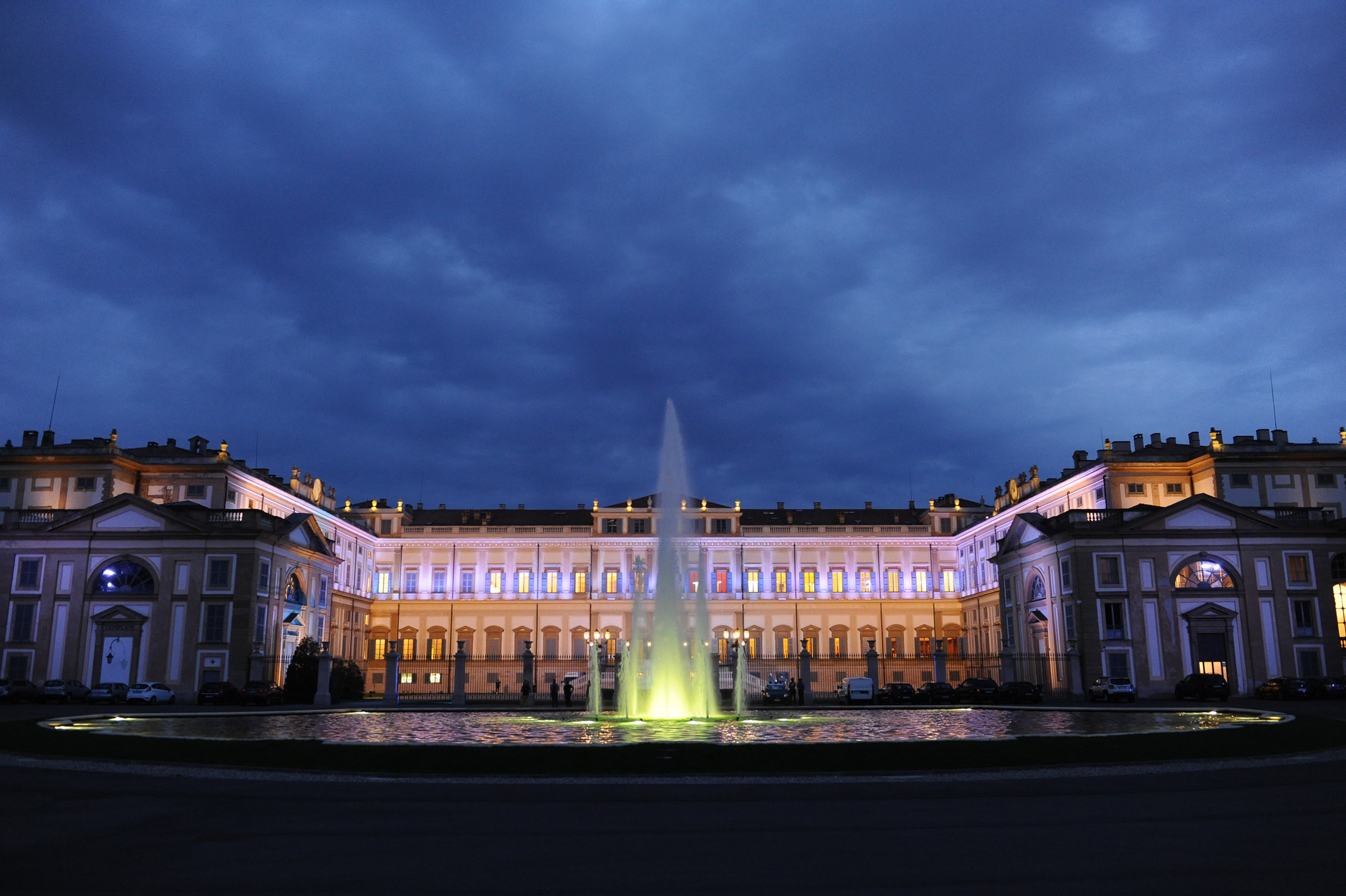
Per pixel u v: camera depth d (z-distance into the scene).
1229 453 79.94
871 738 33.91
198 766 26.22
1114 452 84.00
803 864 13.87
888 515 119.00
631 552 111.19
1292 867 13.50
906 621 110.69
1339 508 79.88
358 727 41.06
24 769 25.72
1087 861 13.92
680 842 15.55
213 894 12.30
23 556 72.00
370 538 108.62
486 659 87.94
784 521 116.94
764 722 44.41
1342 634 70.88
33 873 13.35
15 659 70.44
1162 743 28.41
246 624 70.31
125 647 70.38
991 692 67.50
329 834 16.27
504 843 15.42
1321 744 30.88
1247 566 71.56
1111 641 70.38
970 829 16.55
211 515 73.12
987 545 103.19
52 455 80.56
